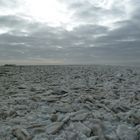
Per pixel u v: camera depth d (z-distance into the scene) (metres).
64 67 14.61
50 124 3.26
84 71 11.52
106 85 6.95
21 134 2.89
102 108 4.21
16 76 10.31
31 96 5.38
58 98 5.12
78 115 3.58
